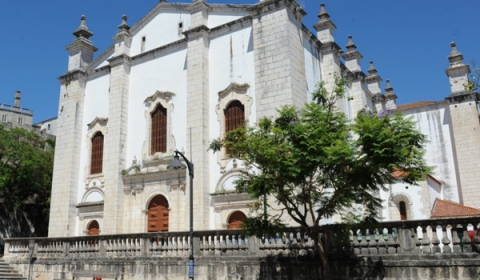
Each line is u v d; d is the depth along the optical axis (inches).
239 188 645.3
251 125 990.4
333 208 623.8
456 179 1454.2
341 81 705.0
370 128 542.3
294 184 620.7
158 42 1240.8
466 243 584.7
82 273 913.5
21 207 1696.6
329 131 589.6
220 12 1130.7
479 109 1499.8
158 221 1100.5
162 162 1120.2
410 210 1185.4
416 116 1568.7
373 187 566.9
